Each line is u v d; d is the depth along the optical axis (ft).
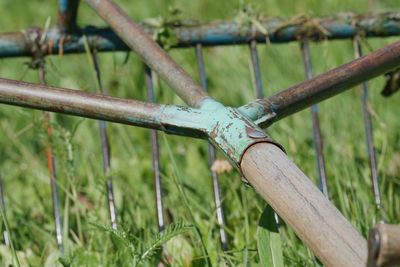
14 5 25.13
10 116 19.21
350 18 15.96
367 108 15.97
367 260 8.15
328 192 15.43
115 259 12.68
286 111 11.19
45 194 16.60
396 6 22.95
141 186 16.98
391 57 11.52
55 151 14.83
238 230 14.66
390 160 16.93
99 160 18.15
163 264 13.28
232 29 15.85
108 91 20.66
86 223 15.07
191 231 13.96
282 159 9.91
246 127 10.39
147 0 24.38
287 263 12.96
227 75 20.79
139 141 18.69
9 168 18.22
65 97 11.09
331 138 17.80
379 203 14.75
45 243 14.76
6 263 14.10
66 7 15.11
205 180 17.08
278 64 20.77
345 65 11.43
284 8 23.12
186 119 10.85
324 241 9.07
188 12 23.89
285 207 9.50
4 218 12.87
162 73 12.21
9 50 15.47
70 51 15.67
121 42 15.67
